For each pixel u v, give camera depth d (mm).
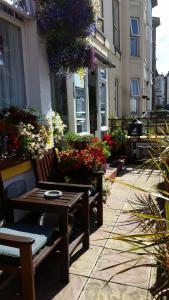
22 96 3773
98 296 2367
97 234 3479
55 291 2438
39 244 2145
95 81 7207
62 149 4398
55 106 4891
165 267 1878
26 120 3119
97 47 7367
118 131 8078
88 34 3846
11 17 3414
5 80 3463
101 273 2678
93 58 4094
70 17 3494
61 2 3420
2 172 2783
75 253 3031
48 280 2586
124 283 2521
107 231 3551
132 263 2805
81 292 2422
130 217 3680
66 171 3850
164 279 2281
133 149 8180
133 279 2574
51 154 3805
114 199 4852
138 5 11625
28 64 3773
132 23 11695
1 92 3400
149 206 2439
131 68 11758
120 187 5586
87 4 3568
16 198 2727
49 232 2354
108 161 7254
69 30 3570
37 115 3480
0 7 3209
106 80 8172
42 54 3842
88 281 2564
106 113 8305
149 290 2377
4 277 2227
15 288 2447
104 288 2465
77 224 3361
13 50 3580
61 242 2463
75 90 5570
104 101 8227
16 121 3020
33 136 3018
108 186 4734
